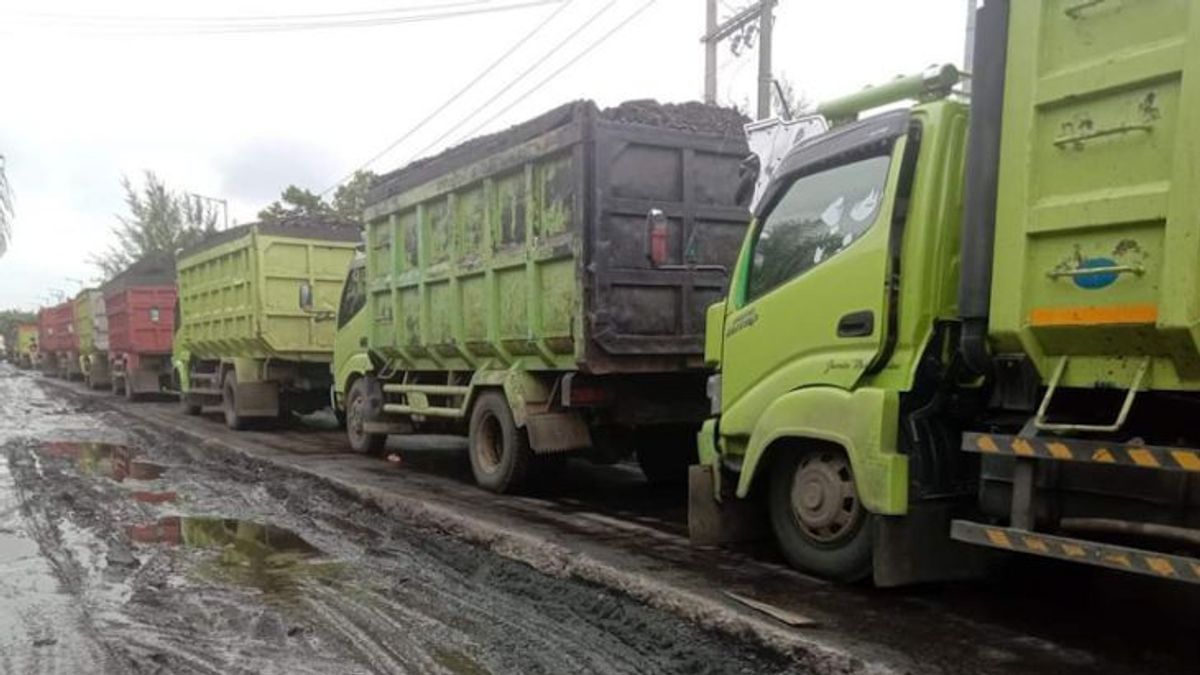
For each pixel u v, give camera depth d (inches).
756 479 219.0
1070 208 144.0
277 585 225.3
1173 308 130.6
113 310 943.0
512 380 323.0
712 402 229.1
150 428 606.5
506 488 325.4
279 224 564.4
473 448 347.3
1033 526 156.1
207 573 236.4
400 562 249.6
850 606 183.5
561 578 222.7
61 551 258.7
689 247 306.2
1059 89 145.4
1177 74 130.9
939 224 178.9
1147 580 200.7
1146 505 145.1
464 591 219.8
